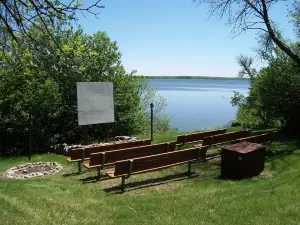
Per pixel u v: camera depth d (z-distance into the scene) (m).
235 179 7.03
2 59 10.12
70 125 13.37
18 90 11.61
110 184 7.00
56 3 2.16
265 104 13.73
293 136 12.01
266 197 5.31
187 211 4.86
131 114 15.14
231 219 4.46
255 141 9.61
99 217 4.70
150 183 7.00
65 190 6.27
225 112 38.66
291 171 7.00
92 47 14.59
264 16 10.68
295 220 4.34
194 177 7.43
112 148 8.72
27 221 4.32
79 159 8.13
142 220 4.53
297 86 12.12
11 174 8.00
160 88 125.81
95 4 2.05
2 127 11.18
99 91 11.63
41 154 10.98
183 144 10.12
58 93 12.39
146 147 8.00
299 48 12.65
